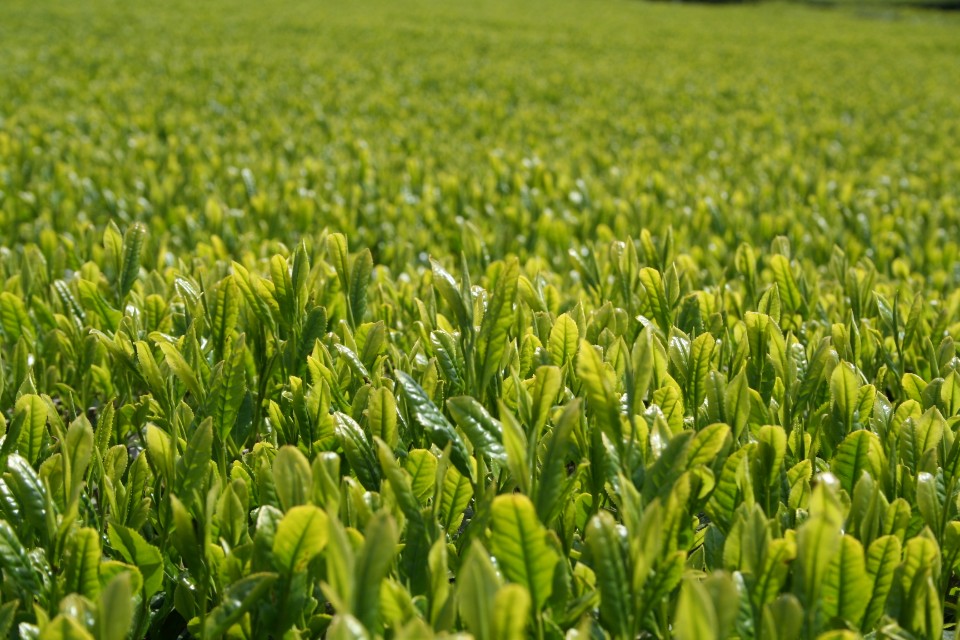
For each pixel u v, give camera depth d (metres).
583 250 3.86
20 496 1.56
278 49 16.52
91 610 1.23
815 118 10.83
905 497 1.69
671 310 2.31
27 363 2.17
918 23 35.53
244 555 1.48
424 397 1.62
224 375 1.84
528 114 9.85
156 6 24.38
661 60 17.83
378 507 1.52
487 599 1.05
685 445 1.43
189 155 6.20
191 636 1.75
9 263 3.10
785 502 1.78
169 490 1.56
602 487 1.68
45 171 5.45
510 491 1.76
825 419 1.93
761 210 5.09
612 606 1.22
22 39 16.28
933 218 4.62
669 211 4.74
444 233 4.43
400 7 29.33
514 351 2.00
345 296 2.29
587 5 36.31
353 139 7.33
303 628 1.47
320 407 1.88
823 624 1.33
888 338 2.57
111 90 10.29
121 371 2.32
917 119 11.02
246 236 3.61
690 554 1.76
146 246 3.39
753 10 39.38
